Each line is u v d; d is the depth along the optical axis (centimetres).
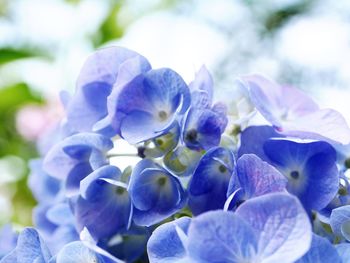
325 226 30
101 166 31
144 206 30
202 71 31
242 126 31
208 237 25
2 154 81
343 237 29
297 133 30
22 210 71
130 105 31
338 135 30
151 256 27
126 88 31
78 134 31
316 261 25
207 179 30
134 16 84
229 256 25
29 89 79
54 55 79
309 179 30
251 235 25
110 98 31
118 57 32
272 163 30
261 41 153
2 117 82
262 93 33
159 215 30
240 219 25
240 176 28
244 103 32
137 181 30
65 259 28
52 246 34
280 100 34
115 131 31
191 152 30
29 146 79
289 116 34
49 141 41
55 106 78
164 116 31
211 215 25
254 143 30
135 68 31
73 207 32
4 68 78
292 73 149
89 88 33
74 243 28
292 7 152
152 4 91
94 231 31
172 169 30
